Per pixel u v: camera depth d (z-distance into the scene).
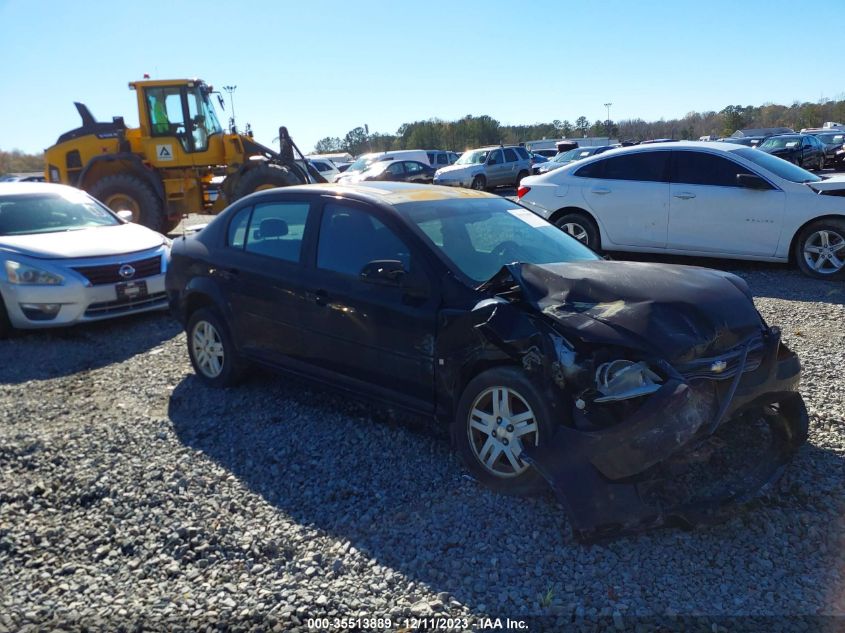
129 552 3.35
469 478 3.84
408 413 4.24
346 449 4.30
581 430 3.21
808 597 2.81
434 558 3.18
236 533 3.44
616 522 3.05
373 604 2.90
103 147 15.40
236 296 5.17
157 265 7.84
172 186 15.38
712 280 3.87
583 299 3.56
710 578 2.95
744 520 3.31
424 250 4.13
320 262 4.66
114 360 6.57
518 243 4.60
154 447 4.47
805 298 7.53
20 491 3.94
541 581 2.98
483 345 3.66
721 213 8.73
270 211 5.15
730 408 3.42
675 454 3.29
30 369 6.40
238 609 2.91
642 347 3.23
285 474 4.03
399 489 3.79
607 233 9.53
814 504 3.42
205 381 5.62
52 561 3.30
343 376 4.52
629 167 9.40
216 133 15.52
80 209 8.70
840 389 4.79
